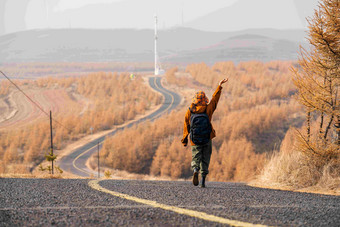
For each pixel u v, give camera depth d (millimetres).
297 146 23203
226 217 8398
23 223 7645
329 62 23172
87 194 12891
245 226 7359
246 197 12836
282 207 10164
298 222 7793
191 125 16875
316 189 19953
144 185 18000
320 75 23453
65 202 10852
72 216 8453
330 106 23078
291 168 23000
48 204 10430
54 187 15227
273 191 16578
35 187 15070
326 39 22297
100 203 10672
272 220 8039
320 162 22297
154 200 11492
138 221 7926
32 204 10414
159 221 7938
